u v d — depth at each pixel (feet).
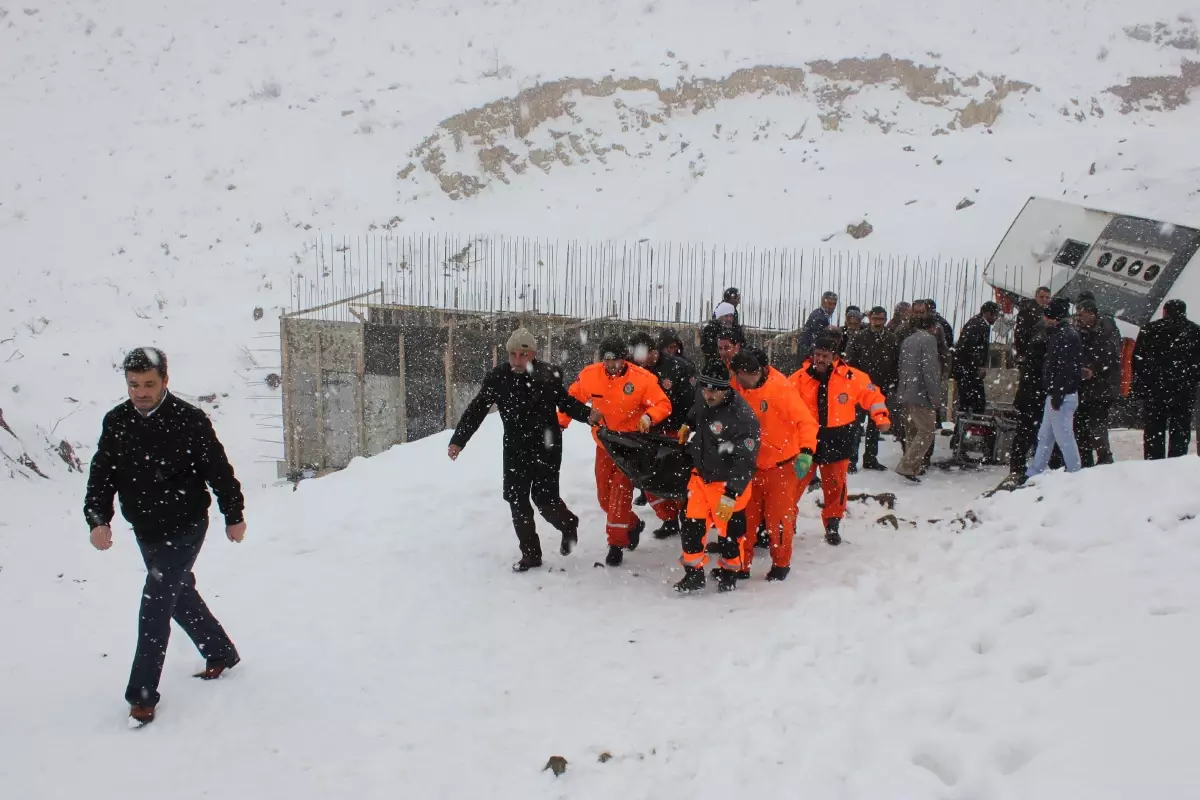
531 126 81.35
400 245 72.43
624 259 67.10
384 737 15.28
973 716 12.56
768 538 23.79
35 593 21.95
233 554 24.45
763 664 17.07
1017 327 36.96
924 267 61.11
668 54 86.79
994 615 16.69
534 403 22.47
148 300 68.23
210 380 60.29
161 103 89.81
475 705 16.35
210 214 76.69
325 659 18.21
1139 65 83.56
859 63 82.07
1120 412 36.32
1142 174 61.52
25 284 69.82
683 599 21.34
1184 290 34.65
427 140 80.38
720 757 13.70
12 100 91.86
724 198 73.77
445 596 21.53
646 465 22.43
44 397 57.11
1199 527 18.12
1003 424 34.37
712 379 20.53
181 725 15.61
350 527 26.18
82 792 13.62
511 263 69.62
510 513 26.99
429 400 45.70
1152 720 10.91
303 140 82.48
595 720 15.65
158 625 15.62
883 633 17.46
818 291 60.39
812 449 21.59
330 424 47.32
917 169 72.28
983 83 80.64
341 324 46.42
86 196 79.05
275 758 14.62
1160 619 14.35
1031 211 44.83
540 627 19.81
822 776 12.45
